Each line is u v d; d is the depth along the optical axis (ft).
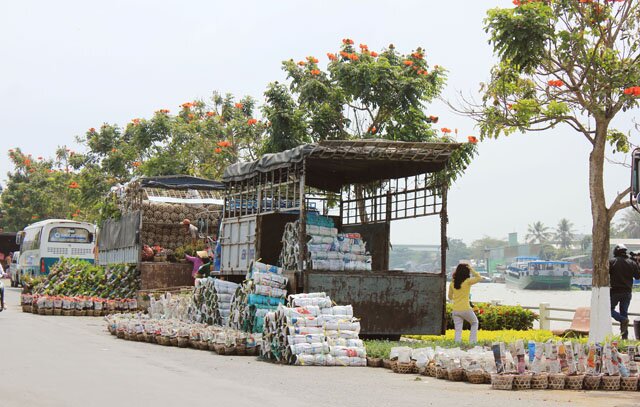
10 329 60.80
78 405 28.12
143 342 56.03
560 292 381.81
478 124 59.31
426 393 33.60
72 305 82.53
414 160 55.77
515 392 34.32
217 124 126.93
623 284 59.21
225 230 66.49
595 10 55.72
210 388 33.37
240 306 53.31
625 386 35.42
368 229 64.03
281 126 87.51
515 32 53.42
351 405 29.78
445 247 56.29
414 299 55.06
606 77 54.60
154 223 87.25
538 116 57.36
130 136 149.28
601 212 54.19
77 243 140.56
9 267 181.37
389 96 83.56
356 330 45.68
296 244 54.44
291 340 43.88
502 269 638.12
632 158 39.68
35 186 234.79
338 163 59.77
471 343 48.08
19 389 31.32
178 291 80.23
